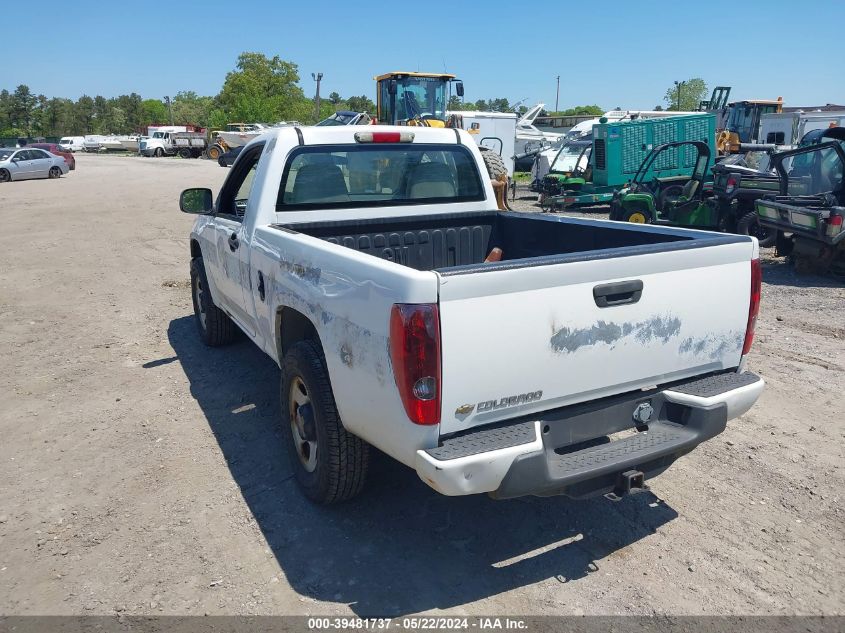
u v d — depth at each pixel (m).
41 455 4.51
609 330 3.12
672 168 16.02
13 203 20.64
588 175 17.52
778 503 3.88
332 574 3.30
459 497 3.97
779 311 7.96
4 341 6.96
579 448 3.45
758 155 14.10
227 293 5.35
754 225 12.33
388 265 2.91
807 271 10.04
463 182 5.14
